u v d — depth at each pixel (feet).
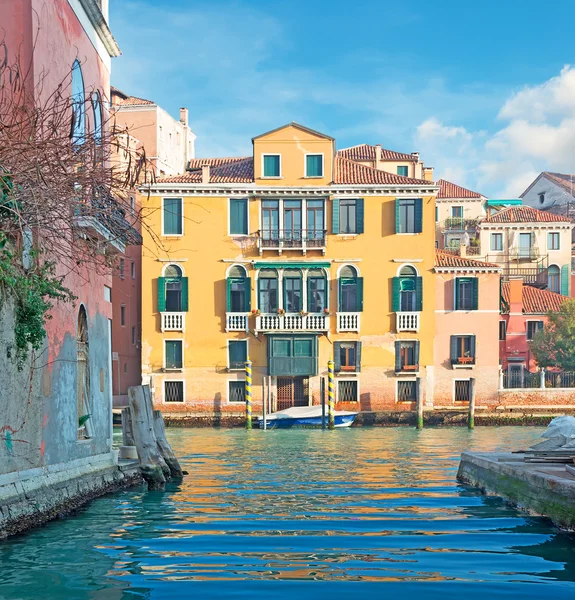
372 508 35.73
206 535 29.35
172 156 170.91
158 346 121.80
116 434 100.99
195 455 70.18
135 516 33.71
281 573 23.61
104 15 51.55
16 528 29.22
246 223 122.11
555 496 31.30
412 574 23.40
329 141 122.01
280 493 41.39
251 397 121.49
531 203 211.41
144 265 121.70
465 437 96.12
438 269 124.36
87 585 22.36
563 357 132.67
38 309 31.55
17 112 31.22
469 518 32.81
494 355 124.26
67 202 31.24
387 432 107.34
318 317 121.49
